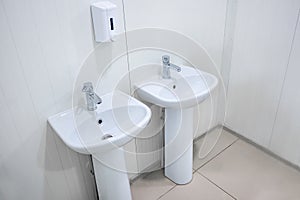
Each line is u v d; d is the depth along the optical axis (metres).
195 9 1.76
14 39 1.14
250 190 1.92
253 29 1.95
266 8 1.82
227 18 2.00
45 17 1.19
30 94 1.27
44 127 1.38
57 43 1.26
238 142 2.37
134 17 1.49
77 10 1.26
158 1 1.55
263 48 1.95
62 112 1.41
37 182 1.49
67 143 1.21
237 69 2.18
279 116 2.05
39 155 1.43
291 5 1.70
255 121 2.24
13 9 1.10
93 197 1.80
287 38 1.79
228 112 2.43
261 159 2.18
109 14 1.28
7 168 1.35
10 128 1.28
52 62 1.28
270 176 2.03
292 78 1.87
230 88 2.31
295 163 2.09
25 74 1.23
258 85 2.09
